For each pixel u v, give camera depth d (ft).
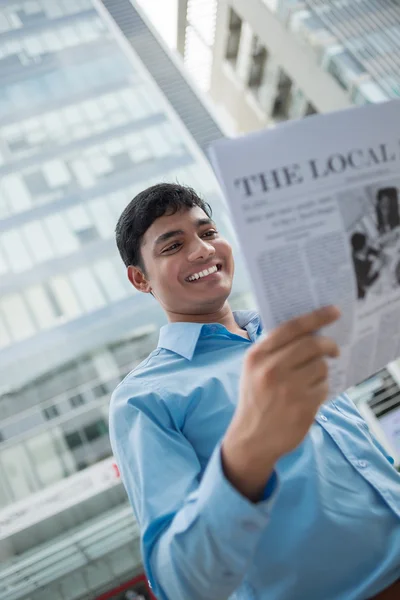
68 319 29.60
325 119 2.13
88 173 35.17
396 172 2.23
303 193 2.04
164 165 35.63
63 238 32.35
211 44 45.55
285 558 2.57
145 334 29.32
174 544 2.13
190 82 40.11
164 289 3.59
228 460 2.02
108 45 41.47
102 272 31.12
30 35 41.50
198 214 3.68
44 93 38.88
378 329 2.23
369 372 2.33
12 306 29.81
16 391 27.40
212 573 2.07
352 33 34.37
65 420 26.58
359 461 2.96
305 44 35.04
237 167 1.97
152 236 3.61
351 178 2.14
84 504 21.67
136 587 19.22
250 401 1.88
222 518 2.00
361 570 2.62
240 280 28.55
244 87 43.29
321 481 2.75
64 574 19.74
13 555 20.36
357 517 2.71
